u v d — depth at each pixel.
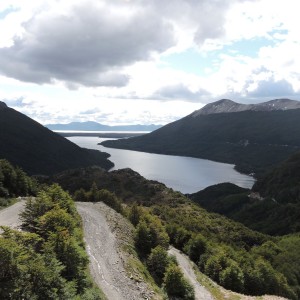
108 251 37.31
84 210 54.91
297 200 182.62
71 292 19.52
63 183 119.31
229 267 50.59
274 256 82.50
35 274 17.77
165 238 50.75
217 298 40.59
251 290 51.97
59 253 22.83
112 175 134.50
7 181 57.22
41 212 32.81
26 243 22.11
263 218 167.00
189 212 104.94
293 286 66.06
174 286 35.47
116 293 28.02
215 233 89.81
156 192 122.00
